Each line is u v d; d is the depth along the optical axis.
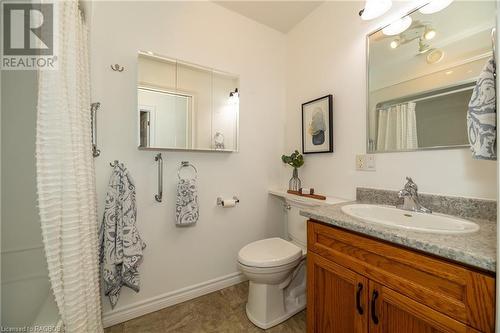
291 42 2.12
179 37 1.65
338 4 1.67
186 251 1.69
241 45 1.94
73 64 0.91
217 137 1.77
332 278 1.07
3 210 0.95
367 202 1.42
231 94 1.85
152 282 1.56
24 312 0.96
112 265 1.31
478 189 1.01
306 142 1.92
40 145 0.75
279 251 1.50
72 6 0.91
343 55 1.62
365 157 1.47
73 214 0.83
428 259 0.73
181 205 1.57
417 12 1.22
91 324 0.97
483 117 0.82
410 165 1.25
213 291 1.80
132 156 1.49
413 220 1.11
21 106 0.97
